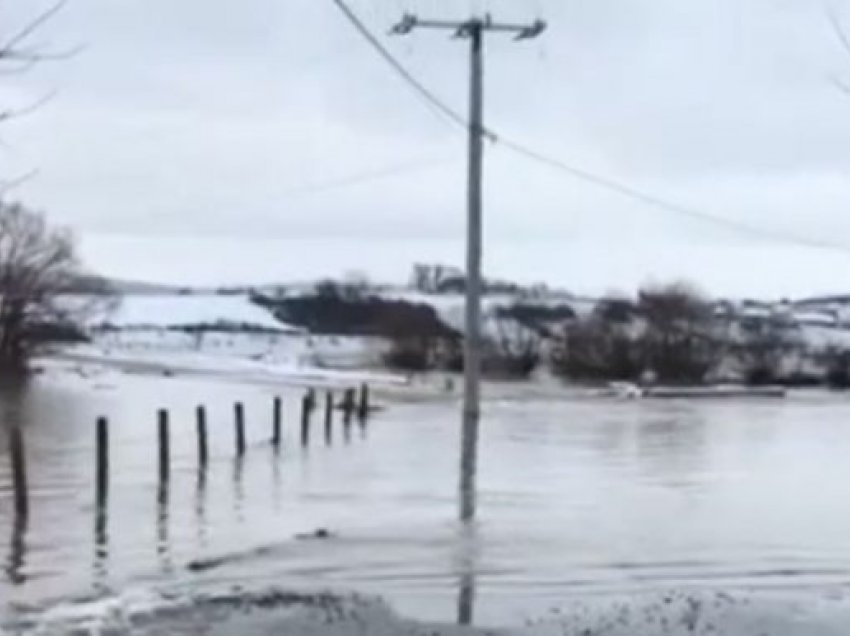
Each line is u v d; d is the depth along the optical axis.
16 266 104.31
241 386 81.62
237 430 38.94
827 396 86.94
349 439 45.53
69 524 25.09
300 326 144.75
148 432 46.88
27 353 88.94
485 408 66.69
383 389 80.31
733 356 100.62
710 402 77.19
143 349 133.38
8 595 18.05
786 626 14.38
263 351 133.50
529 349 104.44
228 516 26.09
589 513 26.44
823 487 31.97
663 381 98.06
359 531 23.81
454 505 27.66
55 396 69.12
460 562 20.53
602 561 20.77
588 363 100.50
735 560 21.02
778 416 62.94
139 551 21.98
